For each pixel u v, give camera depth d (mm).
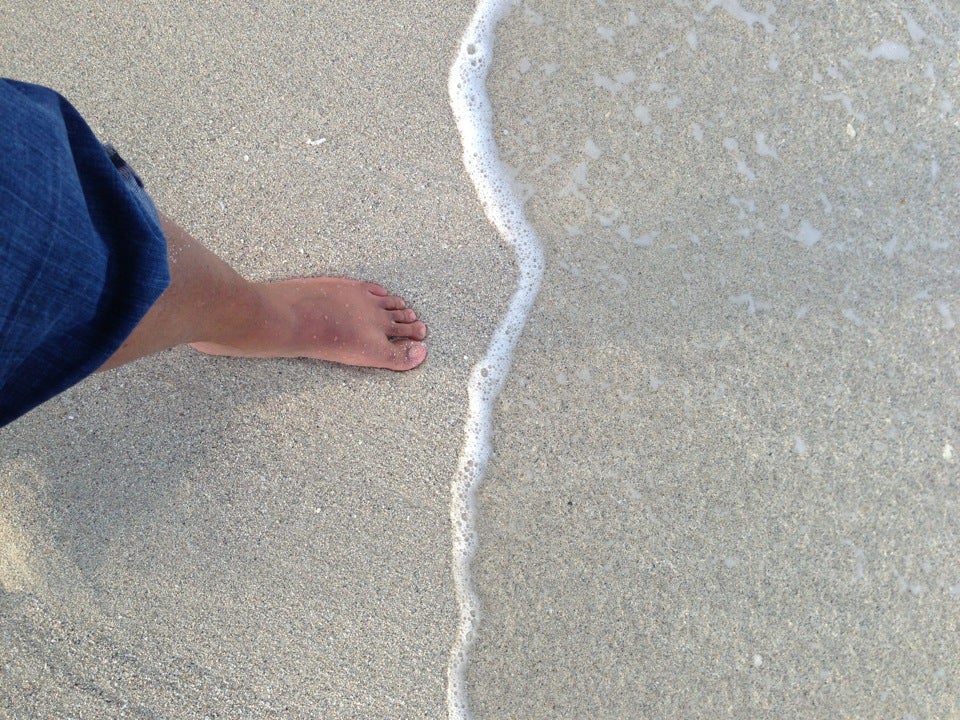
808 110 1564
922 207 1528
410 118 1608
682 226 1562
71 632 1546
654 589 1515
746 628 1501
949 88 1546
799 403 1521
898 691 1469
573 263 1572
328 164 1607
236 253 1605
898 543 1489
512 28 1617
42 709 1529
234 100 1627
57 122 869
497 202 1591
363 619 1536
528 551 1536
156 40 1645
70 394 1593
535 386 1560
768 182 1558
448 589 1536
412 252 1594
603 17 1605
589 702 1507
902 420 1505
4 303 783
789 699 1484
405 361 1554
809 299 1532
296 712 1523
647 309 1553
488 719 1517
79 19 1649
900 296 1520
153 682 1535
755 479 1518
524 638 1524
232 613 1545
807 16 1580
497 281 1579
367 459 1566
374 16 1629
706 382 1536
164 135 1629
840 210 1541
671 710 1496
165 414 1586
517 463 1553
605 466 1539
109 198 920
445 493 1553
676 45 1594
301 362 1588
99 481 1577
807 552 1502
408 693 1521
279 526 1560
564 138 1596
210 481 1571
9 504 1575
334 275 1592
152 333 1140
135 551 1563
